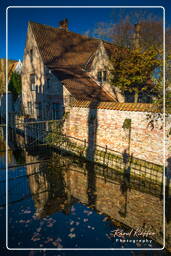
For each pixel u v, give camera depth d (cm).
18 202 746
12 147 1402
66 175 987
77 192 827
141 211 700
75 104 1242
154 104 852
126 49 1362
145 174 898
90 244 543
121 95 1633
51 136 1380
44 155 1261
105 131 1071
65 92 1597
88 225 621
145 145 900
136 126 927
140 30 1627
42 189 848
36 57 1978
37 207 714
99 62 1764
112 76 1564
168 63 827
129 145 964
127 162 975
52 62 1866
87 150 1182
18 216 661
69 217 660
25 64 2236
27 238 561
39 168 1070
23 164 1102
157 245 543
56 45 2056
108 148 1068
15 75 2723
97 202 754
